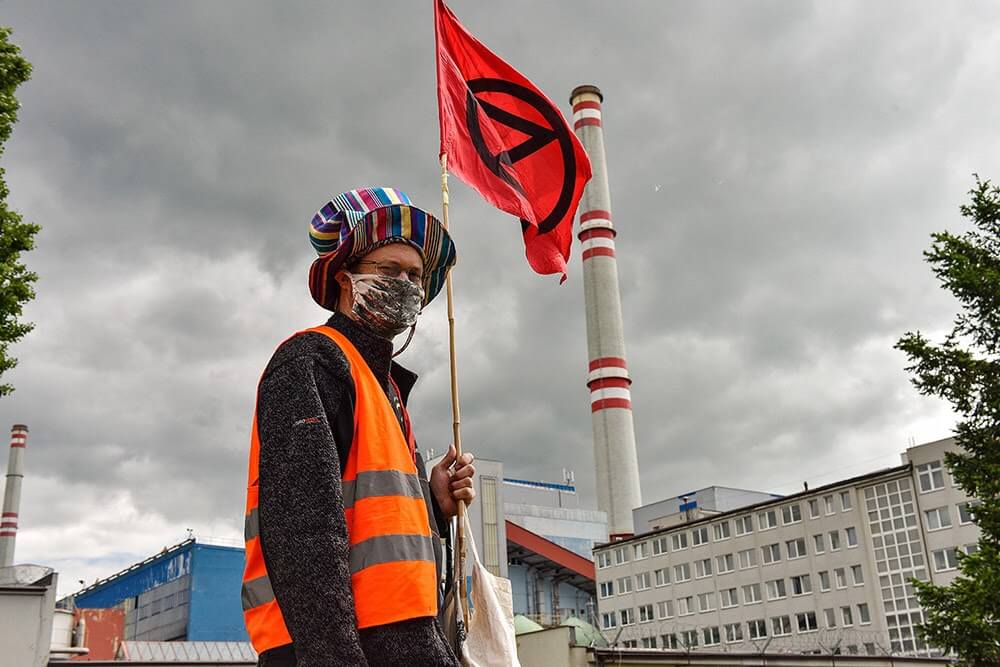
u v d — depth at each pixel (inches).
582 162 227.1
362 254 109.9
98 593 3326.8
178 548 2896.2
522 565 3811.5
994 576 906.7
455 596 111.3
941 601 947.3
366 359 105.9
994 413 987.3
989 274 991.0
